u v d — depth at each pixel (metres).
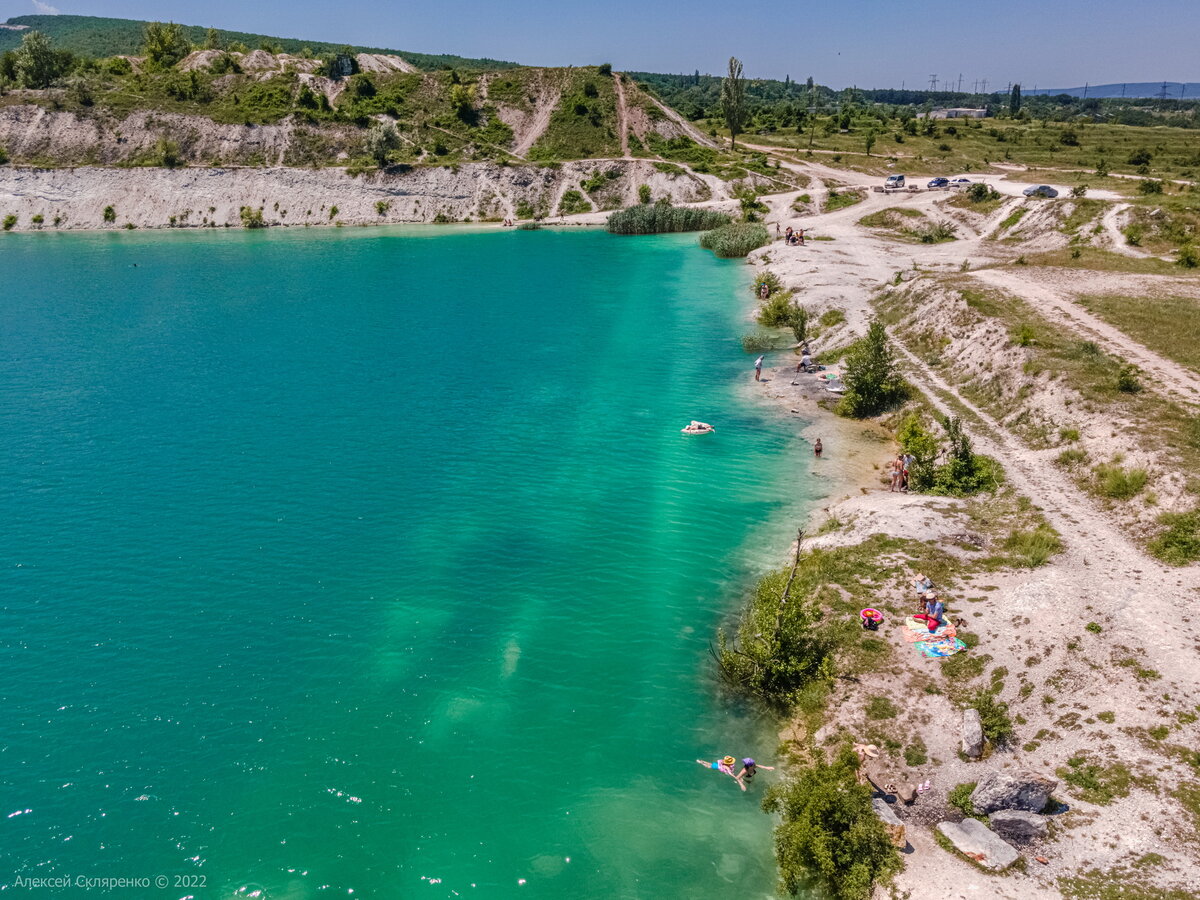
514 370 62.50
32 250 114.69
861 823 20.50
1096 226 84.69
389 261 107.69
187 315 79.81
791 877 20.38
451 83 167.12
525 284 93.12
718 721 26.50
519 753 25.02
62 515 39.78
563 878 20.78
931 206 109.19
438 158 147.00
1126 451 37.38
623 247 115.19
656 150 152.50
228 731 25.83
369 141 143.38
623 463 45.91
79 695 27.39
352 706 27.00
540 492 42.44
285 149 145.75
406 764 24.52
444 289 91.12
